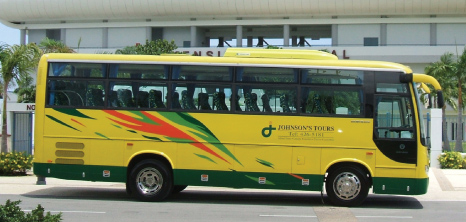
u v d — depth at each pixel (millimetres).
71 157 14164
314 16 59656
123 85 14117
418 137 13445
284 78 13703
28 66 24109
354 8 57625
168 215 12297
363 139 13453
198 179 13828
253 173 13656
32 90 44375
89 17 63406
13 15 64312
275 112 13641
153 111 13969
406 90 13508
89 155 14109
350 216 12547
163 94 13984
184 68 13961
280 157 13586
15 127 25312
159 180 14078
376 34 59094
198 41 63969
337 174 13703
